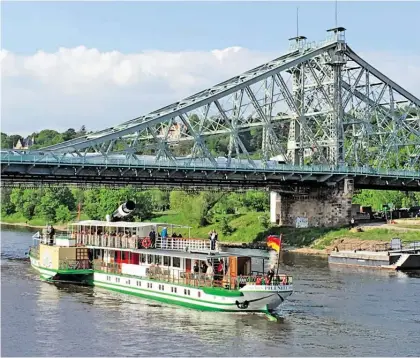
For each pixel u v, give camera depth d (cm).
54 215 19875
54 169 10756
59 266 7681
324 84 15262
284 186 14825
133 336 5447
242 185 13850
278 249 6362
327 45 15050
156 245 7356
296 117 14812
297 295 7262
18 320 5953
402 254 9656
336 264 10250
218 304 6228
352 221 13750
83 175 11100
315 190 14550
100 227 7919
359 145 16362
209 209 16612
